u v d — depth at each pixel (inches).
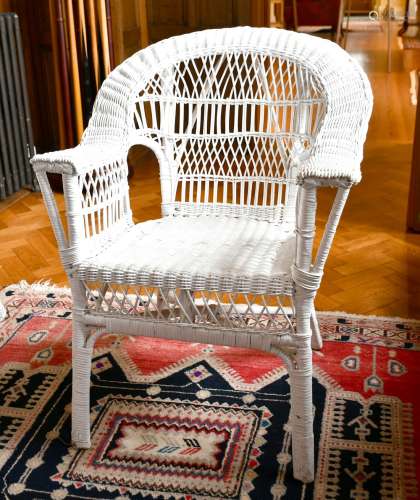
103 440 56.0
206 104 62.8
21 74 112.3
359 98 52.9
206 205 64.6
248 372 65.4
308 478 50.8
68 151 53.1
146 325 50.7
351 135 49.4
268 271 49.2
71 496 49.9
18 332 73.6
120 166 58.9
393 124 157.9
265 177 62.9
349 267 88.7
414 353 68.1
